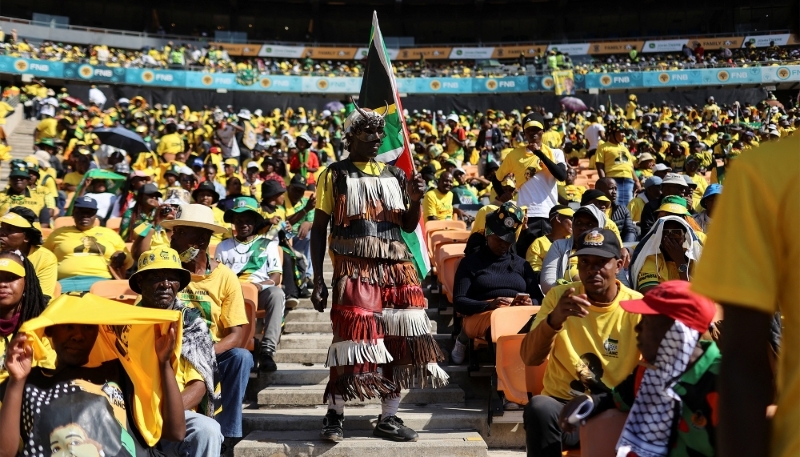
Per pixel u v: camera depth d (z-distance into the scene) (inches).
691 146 715.4
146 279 172.6
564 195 400.5
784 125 900.0
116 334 134.9
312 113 1456.7
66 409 126.1
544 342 157.0
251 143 738.8
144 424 136.3
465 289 243.0
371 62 260.4
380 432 203.5
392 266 201.6
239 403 204.8
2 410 121.6
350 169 204.5
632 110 1267.2
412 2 1975.9
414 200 203.5
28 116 1067.3
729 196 65.7
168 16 1952.5
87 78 1446.9
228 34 1926.7
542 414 154.2
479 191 578.6
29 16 1820.9
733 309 64.2
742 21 1925.4
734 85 1535.4
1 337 155.2
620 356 158.2
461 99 1473.9
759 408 62.1
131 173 408.8
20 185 411.2
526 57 1903.3
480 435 213.6
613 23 2009.1
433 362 203.0
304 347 280.2
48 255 245.4
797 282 62.8
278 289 261.7
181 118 1161.4
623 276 243.3
